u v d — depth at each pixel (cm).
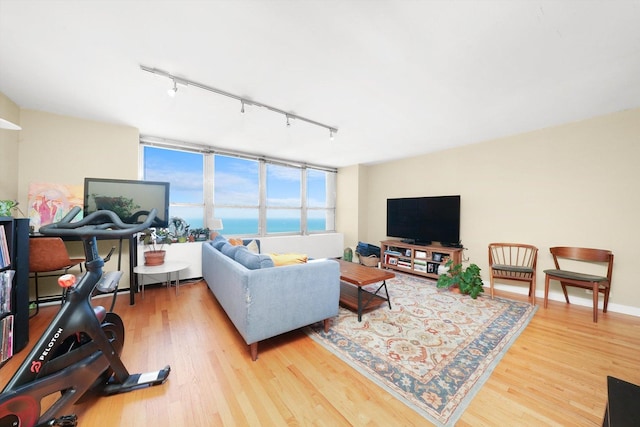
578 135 288
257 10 131
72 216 124
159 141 358
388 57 171
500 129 317
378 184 534
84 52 167
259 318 173
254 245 357
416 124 299
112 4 127
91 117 283
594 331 220
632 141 256
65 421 110
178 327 221
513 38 151
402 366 168
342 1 125
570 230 294
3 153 235
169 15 135
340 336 210
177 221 369
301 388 145
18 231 183
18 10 130
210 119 288
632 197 257
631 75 190
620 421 79
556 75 192
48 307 265
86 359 121
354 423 121
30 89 220
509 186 343
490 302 295
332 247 535
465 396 140
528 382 152
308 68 185
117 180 274
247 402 134
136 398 135
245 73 192
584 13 131
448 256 396
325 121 290
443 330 222
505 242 347
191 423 120
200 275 367
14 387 98
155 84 210
